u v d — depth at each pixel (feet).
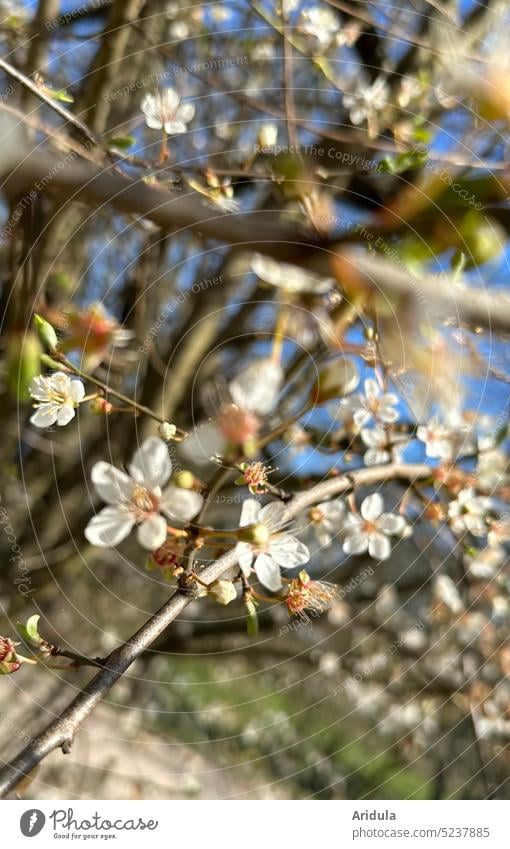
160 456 0.63
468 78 0.58
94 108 1.28
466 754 1.91
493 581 1.51
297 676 2.60
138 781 2.00
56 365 0.73
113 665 0.62
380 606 1.98
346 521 0.91
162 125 0.92
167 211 0.43
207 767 2.59
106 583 2.10
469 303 0.41
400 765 2.07
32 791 1.68
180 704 2.89
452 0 1.39
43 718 1.67
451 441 0.97
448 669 1.87
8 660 0.64
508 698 1.56
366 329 0.70
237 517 1.19
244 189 1.04
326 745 2.54
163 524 0.61
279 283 0.68
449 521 1.05
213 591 0.64
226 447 0.63
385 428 0.95
